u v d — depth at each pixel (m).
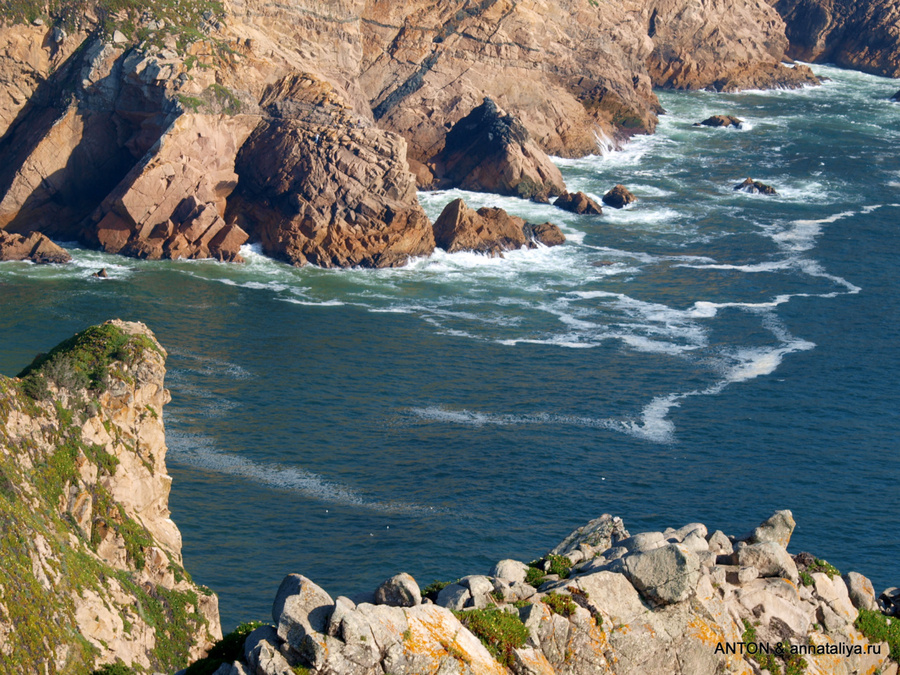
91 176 114.12
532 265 113.38
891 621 25.31
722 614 22.86
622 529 26.38
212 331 89.81
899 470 70.69
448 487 65.88
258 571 54.47
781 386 84.00
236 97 114.81
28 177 110.19
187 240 108.25
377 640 18.75
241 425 72.88
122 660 34.88
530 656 20.61
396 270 110.62
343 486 65.50
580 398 80.88
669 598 22.16
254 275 105.56
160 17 114.44
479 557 57.34
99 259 105.31
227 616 49.66
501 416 77.12
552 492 65.69
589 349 91.06
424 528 60.16
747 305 102.62
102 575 37.53
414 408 77.81
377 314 97.50
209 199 110.06
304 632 18.36
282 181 112.31
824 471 70.12
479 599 21.62
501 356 88.88
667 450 72.56
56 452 39.47
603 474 68.44
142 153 112.25
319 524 60.34
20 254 103.12
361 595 21.20
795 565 24.86
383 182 112.88
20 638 30.94
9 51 111.94
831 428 76.94
